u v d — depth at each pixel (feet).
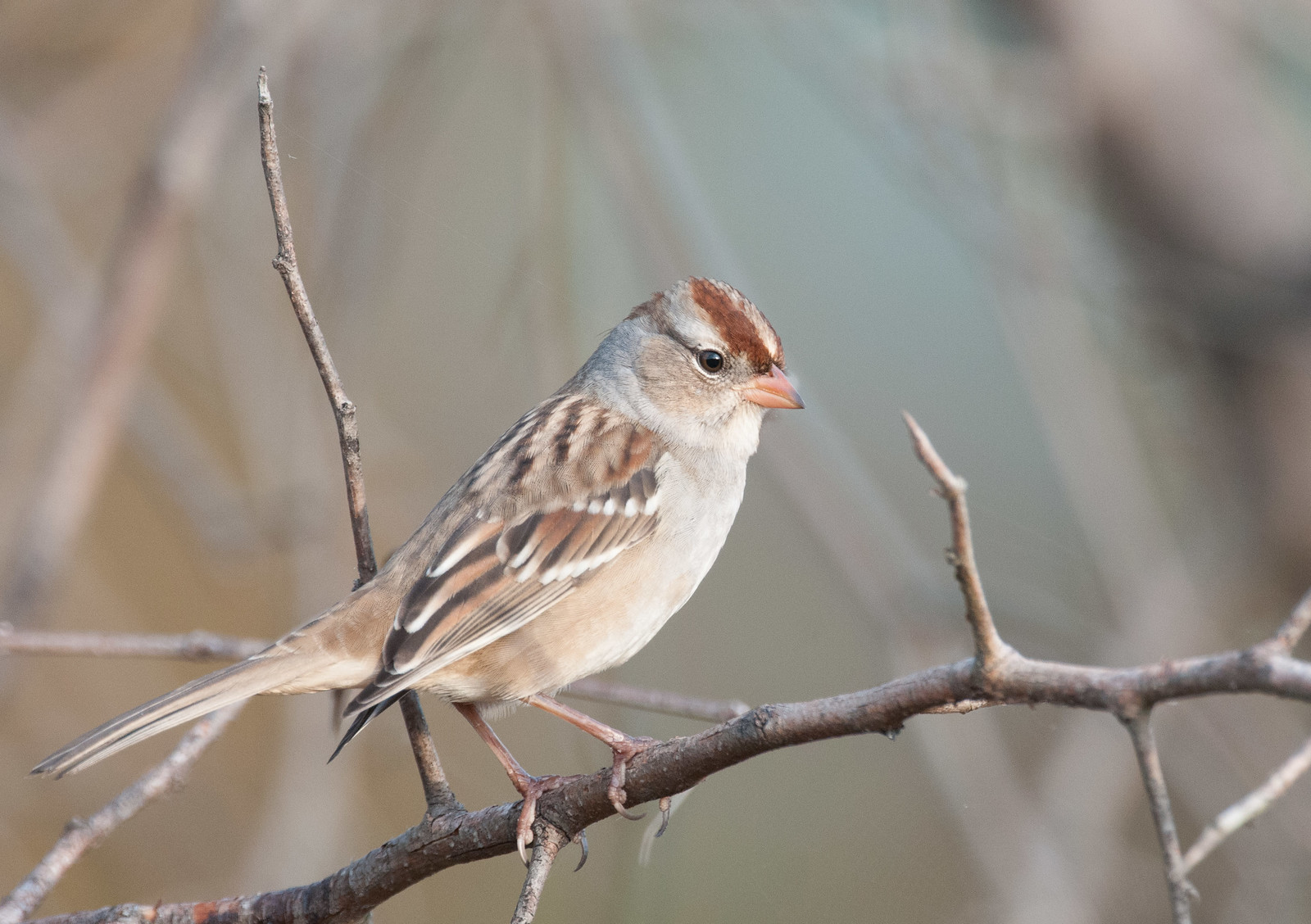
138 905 19.86
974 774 32.19
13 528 35.17
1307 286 34.14
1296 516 35.88
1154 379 39.52
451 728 37.86
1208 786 34.06
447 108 38.42
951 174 33.55
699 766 18.10
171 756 21.33
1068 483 36.14
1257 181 35.27
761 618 40.86
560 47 37.32
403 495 37.73
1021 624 35.01
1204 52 35.96
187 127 31.99
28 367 39.60
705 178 44.29
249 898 20.20
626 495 25.88
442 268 40.96
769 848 36.76
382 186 36.52
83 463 31.50
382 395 40.19
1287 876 32.83
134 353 31.94
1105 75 35.06
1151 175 35.40
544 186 36.42
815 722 16.65
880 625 34.27
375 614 23.21
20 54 39.45
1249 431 36.52
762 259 44.68
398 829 37.83
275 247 37.32
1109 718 34.45
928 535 43.55
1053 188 39.09
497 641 24.11
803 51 35.73
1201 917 33.22
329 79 36.76
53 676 40.27
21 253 36.52
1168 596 34.86
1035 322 35.63
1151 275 34.19
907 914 35.78
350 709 21.02
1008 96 35.37
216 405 42.80
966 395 45.34
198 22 36.45
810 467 35.27
